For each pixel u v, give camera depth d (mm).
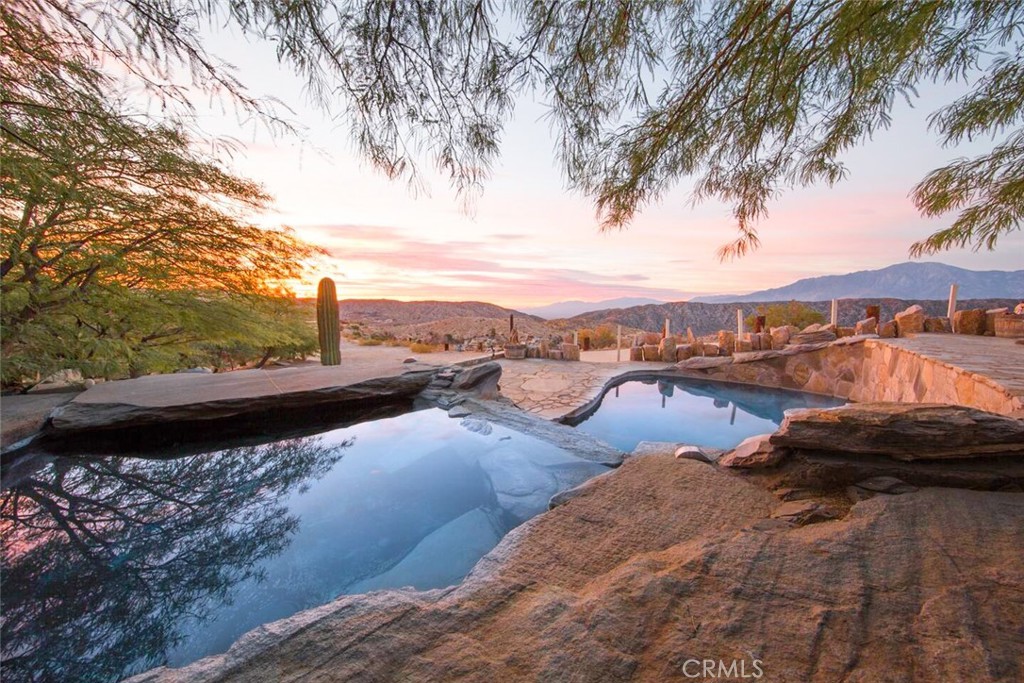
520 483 2510
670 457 2260
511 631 1036
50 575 1772
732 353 9016
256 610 1579
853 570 1205
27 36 1409
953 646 908
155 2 1059
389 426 3684
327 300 5832
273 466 2893
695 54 1363
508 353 10656
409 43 1180
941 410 1859
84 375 4770
